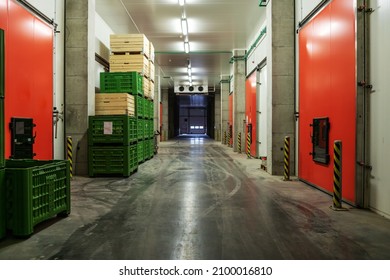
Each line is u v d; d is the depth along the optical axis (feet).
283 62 33.19
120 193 25.21
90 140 32.86
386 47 17.97
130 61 42.34
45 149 28.32
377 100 18.93
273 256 12.90
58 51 32.22
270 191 26.02
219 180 31.35
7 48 22.33
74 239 14.93
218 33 55.52
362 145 20.24
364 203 20.33
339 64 22.63
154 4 41.81
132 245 14.15
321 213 19.31
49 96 29.19
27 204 14.97
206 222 17.54
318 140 26.30
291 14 33.01
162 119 126.72
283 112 33.47
